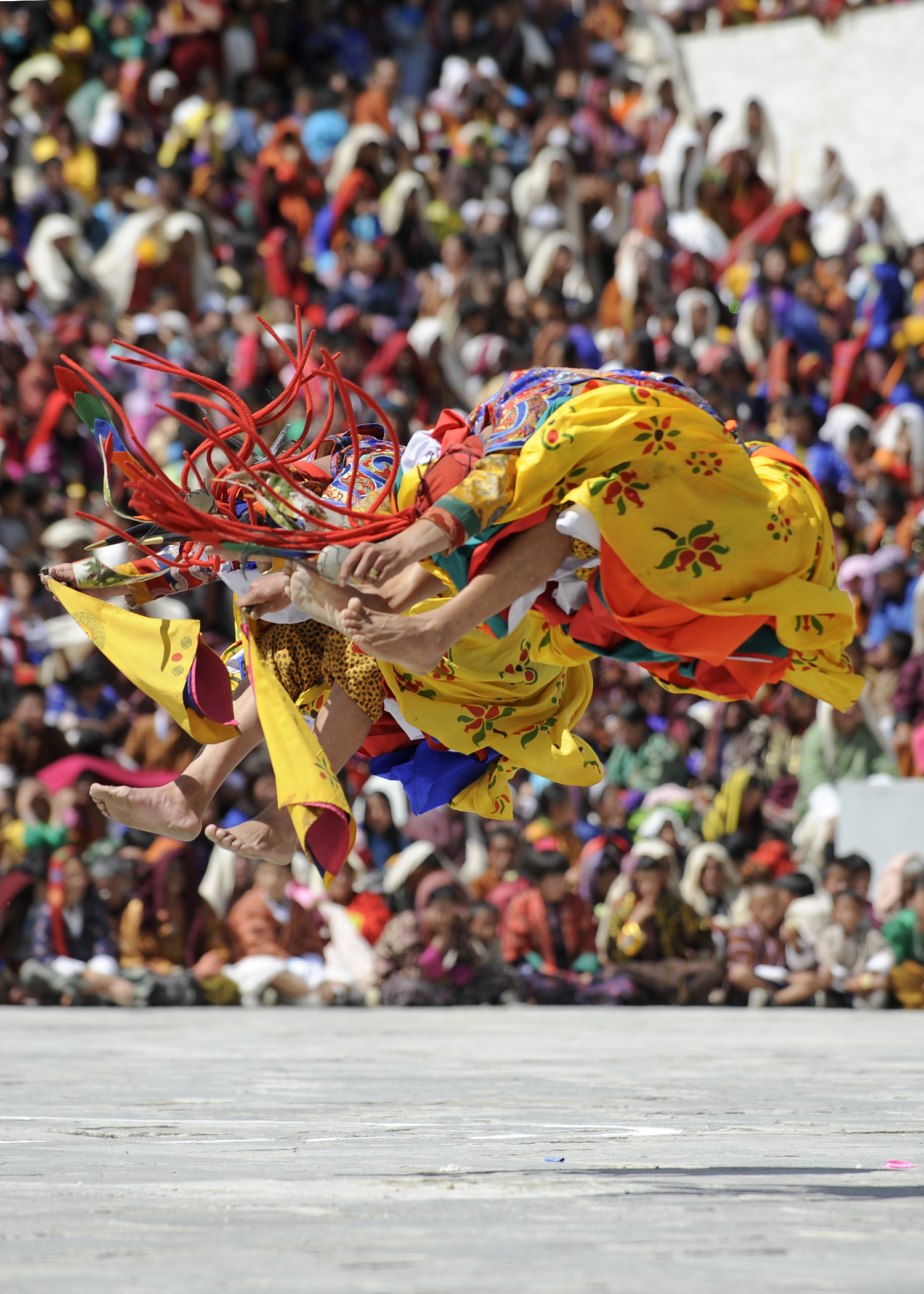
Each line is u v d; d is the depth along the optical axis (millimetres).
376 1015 32812
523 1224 9375
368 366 54344
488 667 13461
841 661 13367
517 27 71062
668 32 73875
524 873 37625
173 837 13516
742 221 68375
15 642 41719
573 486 12547
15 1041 25547
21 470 47844
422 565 12438
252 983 35031
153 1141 13906
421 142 66062
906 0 69812
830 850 39906
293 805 12664
